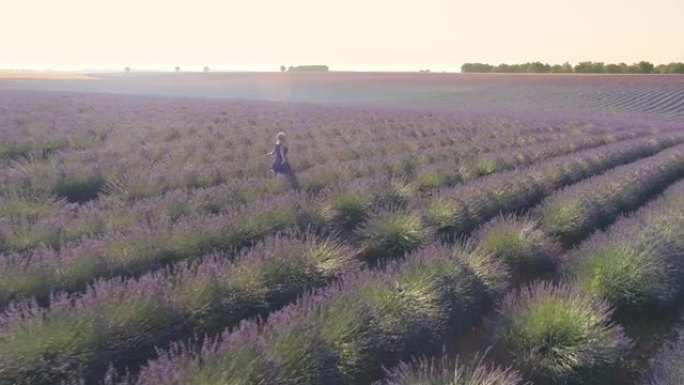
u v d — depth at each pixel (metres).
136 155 13.20
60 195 9.97
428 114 32.03
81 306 4.32
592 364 4.21
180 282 5.16
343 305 4.59
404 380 3.69
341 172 11.89
